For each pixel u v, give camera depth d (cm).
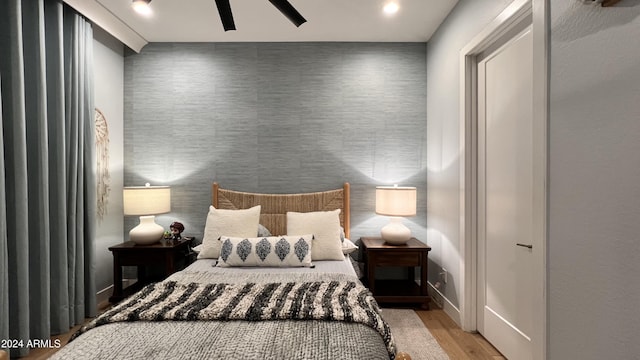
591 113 128
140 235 310
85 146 286
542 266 154
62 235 257
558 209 145
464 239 261
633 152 111
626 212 113
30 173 235
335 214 305
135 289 326
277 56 357
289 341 134
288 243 267
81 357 122
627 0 113
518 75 207
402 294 308
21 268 216
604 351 121
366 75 357
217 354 124
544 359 153
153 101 356
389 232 312
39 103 235
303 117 358
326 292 188
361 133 358
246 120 358
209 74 357
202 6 280
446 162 301
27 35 233
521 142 204
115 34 317
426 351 230
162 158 357
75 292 275
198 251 319
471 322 261
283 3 156
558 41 146
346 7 282
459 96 272
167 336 138
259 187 358
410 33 335
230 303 170
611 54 120
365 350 129
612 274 118
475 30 243
